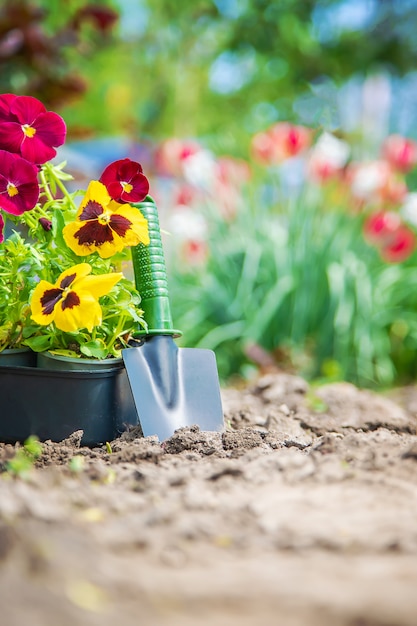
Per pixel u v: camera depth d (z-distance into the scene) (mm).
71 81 1701
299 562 816
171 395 1104
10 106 1111
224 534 856
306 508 899
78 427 1076
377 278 1949
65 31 1699
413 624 716
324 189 1949
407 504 906
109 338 1114
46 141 1120
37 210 1130
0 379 1082
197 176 1911
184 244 1910
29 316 1100
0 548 793
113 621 720
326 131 1891
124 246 1095
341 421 1290
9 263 1107
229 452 1049
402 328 1942
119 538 838
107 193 1101
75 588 770
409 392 1754
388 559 821
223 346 1916
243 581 791
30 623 699
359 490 933
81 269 1068
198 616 738
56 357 1080
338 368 1765
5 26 1628
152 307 1124
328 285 1874
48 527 836
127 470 979
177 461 1012
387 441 1039
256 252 1921
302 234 1925
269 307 1856
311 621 728
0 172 1085
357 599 768
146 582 786
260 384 1487
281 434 1115
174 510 891
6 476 949
